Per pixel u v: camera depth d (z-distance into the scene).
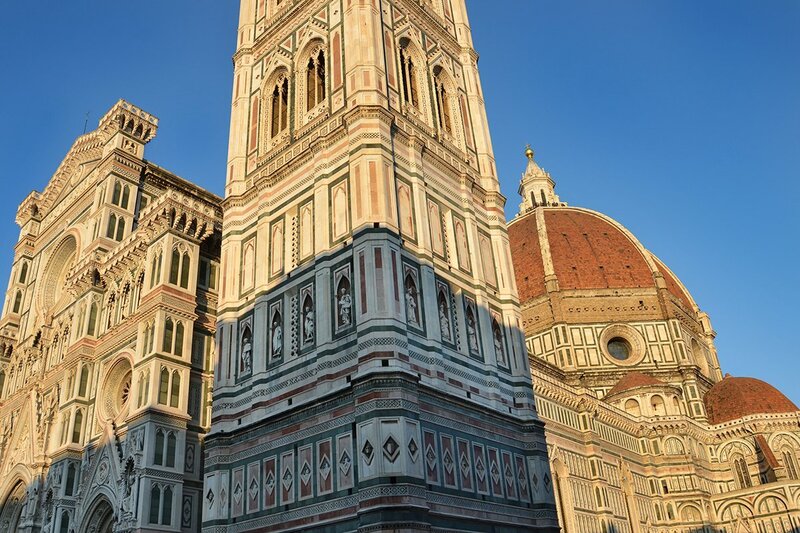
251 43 47.88
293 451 30.59
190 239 48.19
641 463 96.75
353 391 28.92
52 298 60.72
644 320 119.88
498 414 34.19
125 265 50.38
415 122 39.47
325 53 40.94
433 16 47.16
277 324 34.81
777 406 105.31
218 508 32.09
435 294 33.69
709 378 123.44
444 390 31.12
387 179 33.91
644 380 103.81
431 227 36.19
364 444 27.45
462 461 30.48
